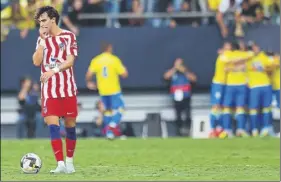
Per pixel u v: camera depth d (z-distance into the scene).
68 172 32.56
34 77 68.94
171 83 67.56
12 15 68.31
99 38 68.75
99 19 69.12
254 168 36.03
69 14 68.12
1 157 45.66
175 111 67.12
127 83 69.25
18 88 69.06
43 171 34.22
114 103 61.88
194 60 68.81
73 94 31.83
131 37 69.00
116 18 69.31
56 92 31.48
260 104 64.25
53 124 31.81
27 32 68.81
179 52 69.00
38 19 31.12
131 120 69.38
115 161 41.88
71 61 31.16
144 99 69.44
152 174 32.41
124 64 69.12
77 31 68.44
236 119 64.56
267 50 68.25
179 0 69.88
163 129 68.69
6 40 68.81
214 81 63.94
